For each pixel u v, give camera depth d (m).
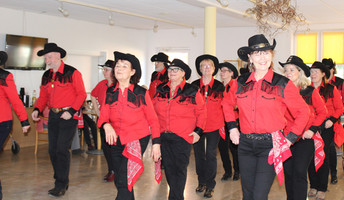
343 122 6.96
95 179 5.50
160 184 5.25
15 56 8.80
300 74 3.74
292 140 2.87
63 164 4.57
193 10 8.68
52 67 4.54
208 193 4.61
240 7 8.03
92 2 7.96
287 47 11.04
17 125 7.81
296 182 3.59
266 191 2.81
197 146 4.68
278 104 2.81
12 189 4.92
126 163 3.30
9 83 3.87
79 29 10.41
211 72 4.70
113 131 3.22
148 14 9.40
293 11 6.04
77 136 7.41
